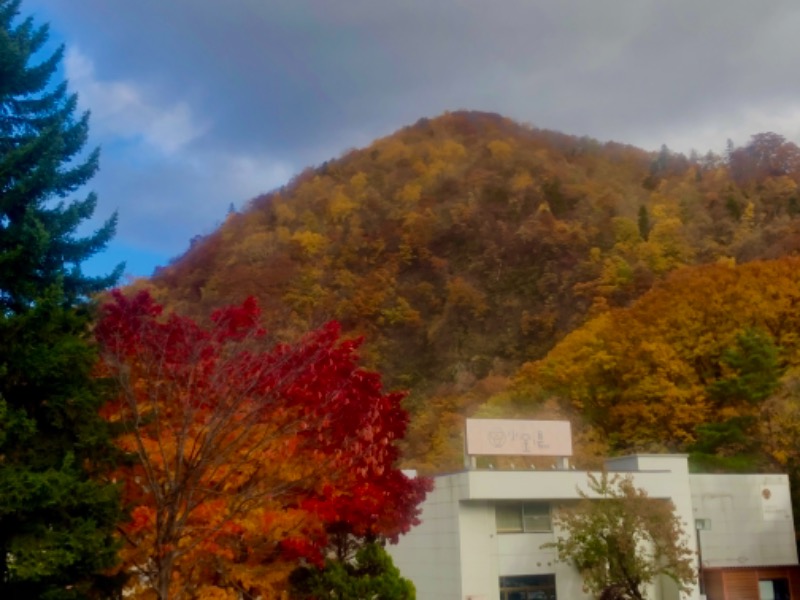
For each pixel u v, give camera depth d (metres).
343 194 134.62
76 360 13.38
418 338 98.75
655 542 25.45
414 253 117.94
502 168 143.25
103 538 12.69
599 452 45.81
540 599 27.00
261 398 14.20
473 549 26.92
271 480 15.03
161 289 89.19
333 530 17.61
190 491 13.31
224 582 15.76
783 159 115.75
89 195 15.87
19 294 14.24
